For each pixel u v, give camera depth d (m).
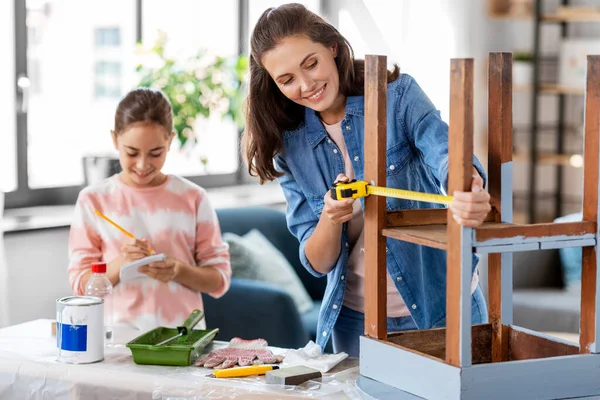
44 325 2.09
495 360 1.69
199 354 1.81
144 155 2.31
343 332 2.02
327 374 1.67
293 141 1.96
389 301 1.94
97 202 2.40
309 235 1.97
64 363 1.76
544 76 5.56
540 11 5.20
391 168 1.86
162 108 2.33
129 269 2.05
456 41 5.16
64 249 3.61
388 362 1.54
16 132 3.75
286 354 1.78
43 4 3.80
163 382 1.64
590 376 1.48
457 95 1.36
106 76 4.11
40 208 3.87
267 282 3.85
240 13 4.79
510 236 1.41
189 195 2.46
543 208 5.59
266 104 1.92
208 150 4.74
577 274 4.07
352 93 1.90
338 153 1.92
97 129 4.10
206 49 4.27
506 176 1.59
